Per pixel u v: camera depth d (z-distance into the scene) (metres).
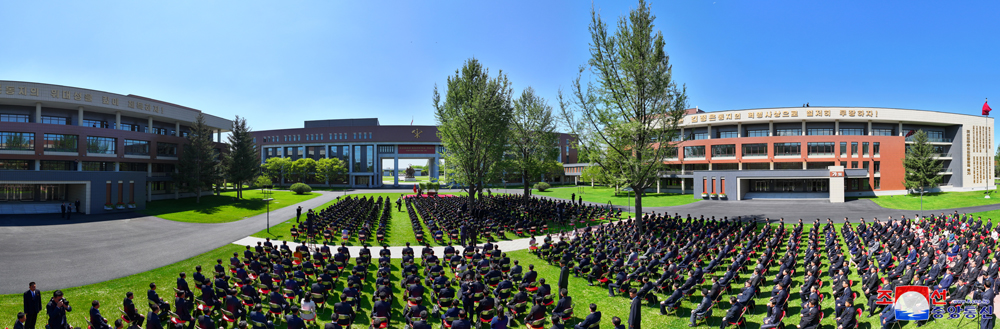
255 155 62.53
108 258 20.84
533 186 94.75
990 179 69.75
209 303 12.38
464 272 15.52
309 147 112.31
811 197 58.44
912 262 16.00
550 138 45.12
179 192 58.47
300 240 26.12
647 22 26.62
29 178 37.00
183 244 24.81
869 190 60.56
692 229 25.48
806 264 17.97
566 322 13.00
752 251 20.47
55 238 26.11
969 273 14.49
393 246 24.61
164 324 12.00
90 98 50.34
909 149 62.69
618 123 27.50
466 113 37.59
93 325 10.33
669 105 27.02
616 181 28.25
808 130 65.31
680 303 13.99
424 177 189.00
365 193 81.19
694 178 62.03
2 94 45.47
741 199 58.72
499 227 27.92
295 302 13.74
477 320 12.79
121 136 52.12
